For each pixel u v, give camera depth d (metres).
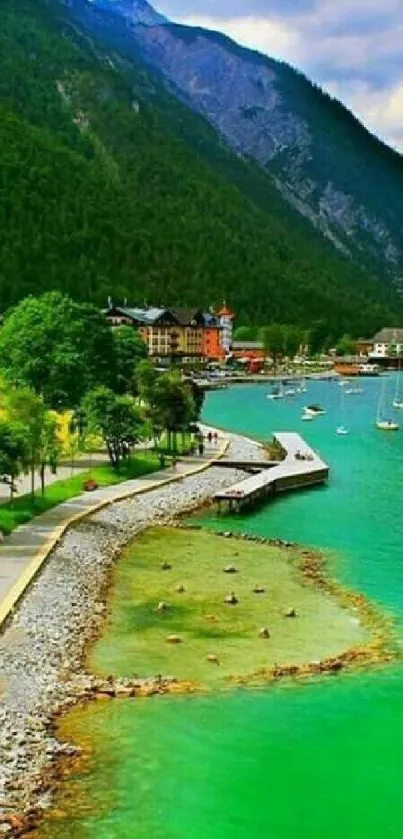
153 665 59.94
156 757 48.16
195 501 113.44
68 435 131.00
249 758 48.41
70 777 45.88
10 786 44.44
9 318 165.25
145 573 82.00
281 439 164.62
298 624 68.31
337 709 54.00
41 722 50.78
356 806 44.69
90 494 110.75
